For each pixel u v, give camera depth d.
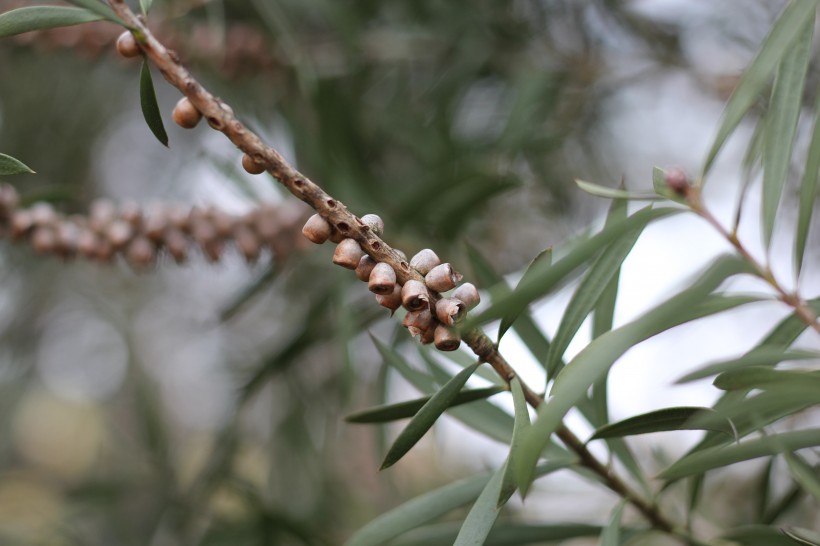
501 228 0.80
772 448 0.39
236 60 0.74
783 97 0.39
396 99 0.78
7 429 1.32
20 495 1.42
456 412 0.46
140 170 1.03
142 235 0.54
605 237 0.36
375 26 0.79
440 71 0.80
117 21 0.37
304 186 0.37
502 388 0.40
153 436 0.90
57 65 0.93
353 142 0.69
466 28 0.78
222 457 0.77
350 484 0.91
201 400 1.16
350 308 0.62
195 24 0.78
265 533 0.71
